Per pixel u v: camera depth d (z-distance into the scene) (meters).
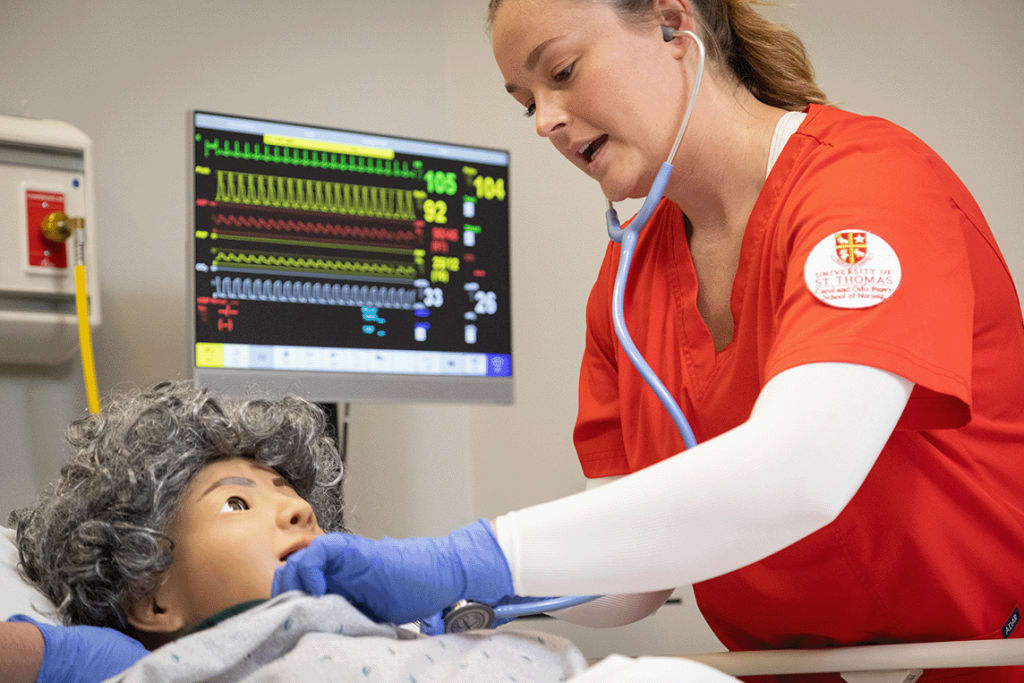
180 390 1.15
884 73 2.57
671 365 1.20
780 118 1.14
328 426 1.80
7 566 1.10
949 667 1.04
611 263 1.32
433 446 2.27
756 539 0.81
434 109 2.35
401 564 0.84
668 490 0.81
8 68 1.90
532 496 2.34
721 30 1.15
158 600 1.02
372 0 2.31
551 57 1.06
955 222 0.95
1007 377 1.08
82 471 1.08
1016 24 2.75
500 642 0.87
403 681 0.79
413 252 1.92
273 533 1.01
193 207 1.74
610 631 2.15
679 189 1.15
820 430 0.81
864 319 0.86
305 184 1.84
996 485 1.08
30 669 0.90
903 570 1.07
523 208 2.37
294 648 0.81
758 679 1.25
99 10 2.00
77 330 1.75
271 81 2.17
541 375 2.36
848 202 0.94
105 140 1.97
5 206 1.70
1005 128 2.68
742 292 1.12
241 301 1.77
